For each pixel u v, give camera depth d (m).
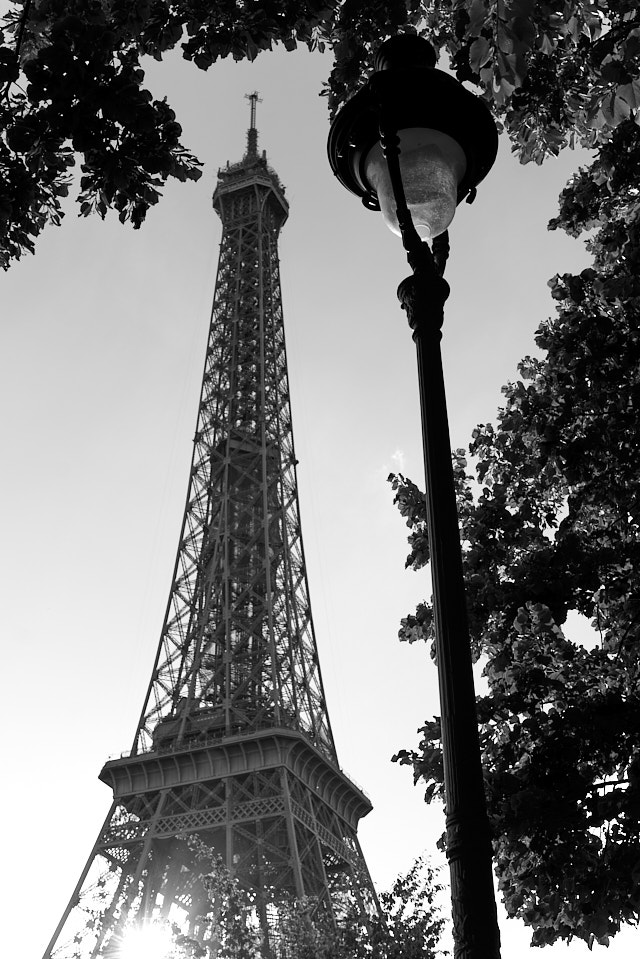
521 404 32.06
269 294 181.38
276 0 21.20
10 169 19.84
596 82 22.86
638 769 26.55
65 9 18.89
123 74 17.94
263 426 162.25
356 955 67.50
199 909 110.69
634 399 29.97
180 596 145.50
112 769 125.06
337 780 130.50
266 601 139.38
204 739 129.12
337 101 23.42
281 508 154.75
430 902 68.38
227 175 196.88
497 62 18.42
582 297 31.44
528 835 26.77
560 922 28.61
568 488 33.97
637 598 30.36
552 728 28.11
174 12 20.98
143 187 19.80
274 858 113.44
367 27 22.53
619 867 26.06
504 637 30.86
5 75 18.38
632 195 32.00
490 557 32.19
